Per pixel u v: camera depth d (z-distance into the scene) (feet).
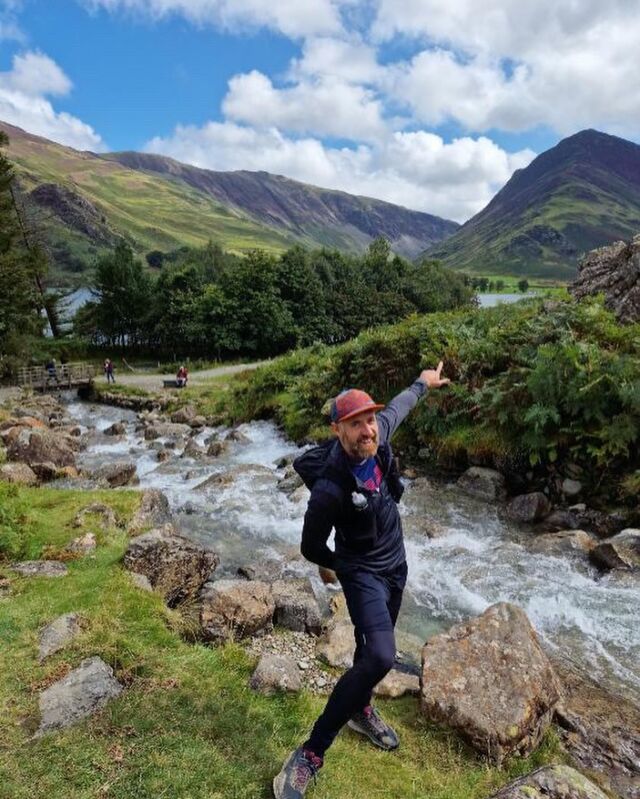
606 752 13.80
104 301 204.23
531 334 40.34
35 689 13.17
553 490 33.06
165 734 12.10
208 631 17.06
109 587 18.24
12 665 14.03
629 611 20.93
